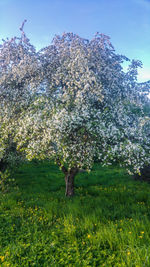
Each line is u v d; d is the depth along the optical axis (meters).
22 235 5.96
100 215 7.19
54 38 11.05
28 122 8.09
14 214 7.59
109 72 9.61
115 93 9.68
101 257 4.85
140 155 7.85
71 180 10.34
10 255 5.01
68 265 4.55
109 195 10.39
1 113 9.53
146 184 12.73
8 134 9.98
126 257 4.53
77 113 7.69
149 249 4.60
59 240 5.70
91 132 7.57
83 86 8.77
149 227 5.77
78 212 7.36
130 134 8.24
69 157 8.04
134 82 10.62
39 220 7.03
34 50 11.20
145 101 10.48
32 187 12.05
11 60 10.91
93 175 15.59
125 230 5.66
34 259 4.84
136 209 7.89
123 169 16.05
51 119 8.00
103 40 10.79
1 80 9.99
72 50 9.78
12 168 13.93
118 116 8.84
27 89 9.65
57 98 8.53
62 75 9.05
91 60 9.62
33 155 8.27
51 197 9.84
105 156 7.82
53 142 8.12
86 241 5.50
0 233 6.18
